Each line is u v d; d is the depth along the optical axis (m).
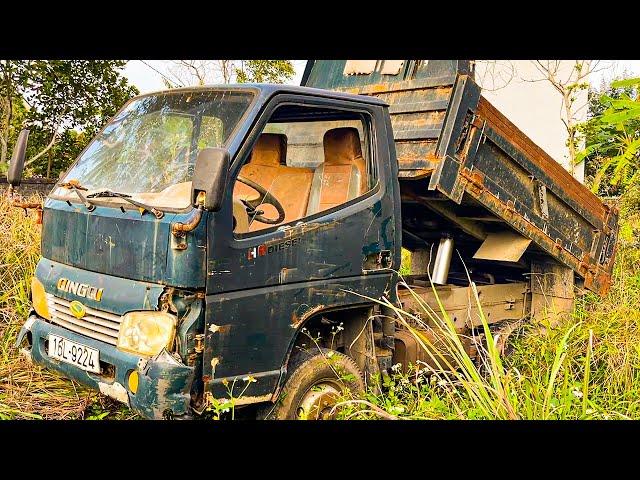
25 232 5.95
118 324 3.42
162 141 3.99
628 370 4.61
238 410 3.86
